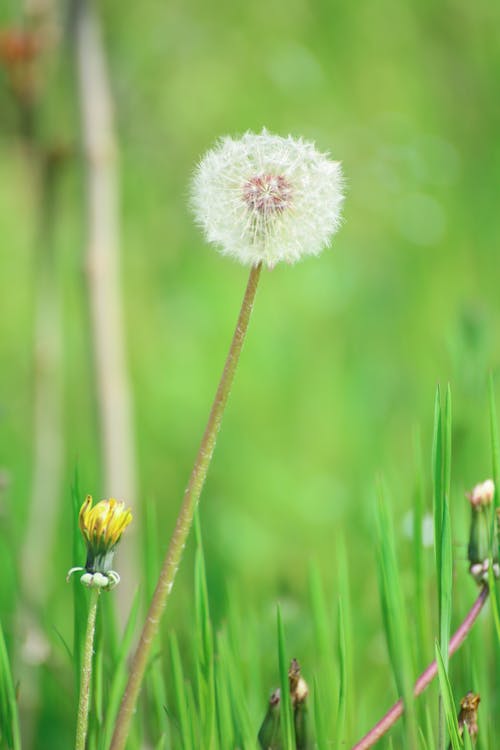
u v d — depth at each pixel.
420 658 0.97
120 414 1.30
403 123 2.19
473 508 0.93
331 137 2.16
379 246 2.21
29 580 1.36
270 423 1.96
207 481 1.79
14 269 2.15
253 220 0.88
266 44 2.20
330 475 1.81
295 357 2.06
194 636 0.96
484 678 0.99
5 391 1.88
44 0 1.34
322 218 0.88
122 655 0.95
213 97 2.09
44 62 1.36
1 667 0.93
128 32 1.83
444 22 2.45
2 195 2.09
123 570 1.22
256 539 1.58
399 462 1.67
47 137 1.43
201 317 2.12
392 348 2.04
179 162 2.10
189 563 1.46
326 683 0.98
